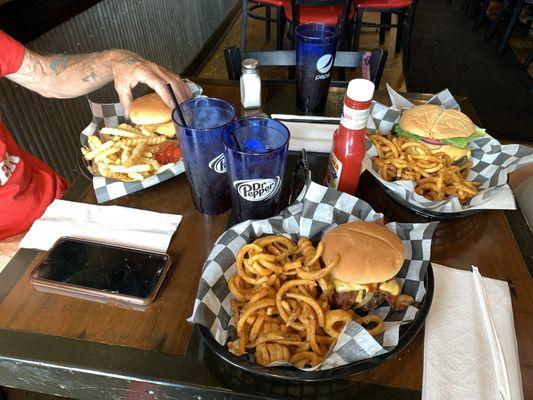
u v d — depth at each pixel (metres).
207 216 0.95
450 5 5.66
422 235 0.79
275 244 0.81
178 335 0.71
